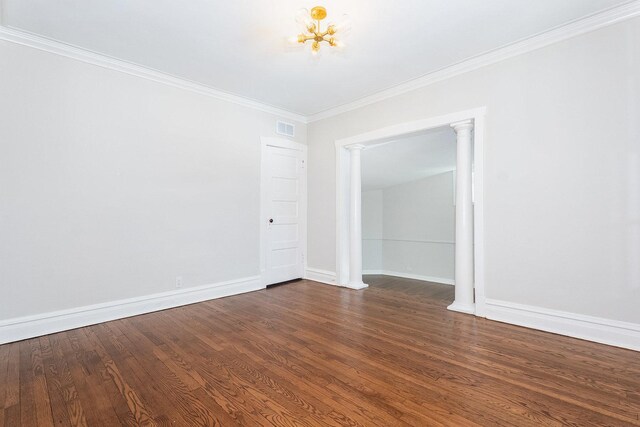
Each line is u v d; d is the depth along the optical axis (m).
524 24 2.55
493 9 2.36
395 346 2.42
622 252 2.37
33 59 2.67
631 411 1.61
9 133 2.56
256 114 4.30
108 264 3.05
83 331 2.76
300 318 3.10
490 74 3.03
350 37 2.72
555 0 2.26
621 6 2.31
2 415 1.60
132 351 2.35
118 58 3.07
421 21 2.50
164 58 3.09
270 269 4.48
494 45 2.87
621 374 1.98
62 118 2.80
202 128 3.75
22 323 2.59
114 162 3.09
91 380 1.94
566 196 2.61
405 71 3.37
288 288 4.36
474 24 2.54
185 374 2.00
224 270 3.94
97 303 2.98
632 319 2.32
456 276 3.36
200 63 3.20
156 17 2.44
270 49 2.92
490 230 3.02
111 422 1.55
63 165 2.80
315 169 4.83
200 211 3.73
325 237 4.68
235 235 4.06
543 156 2.72
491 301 3.02
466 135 3.25
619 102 2.38
